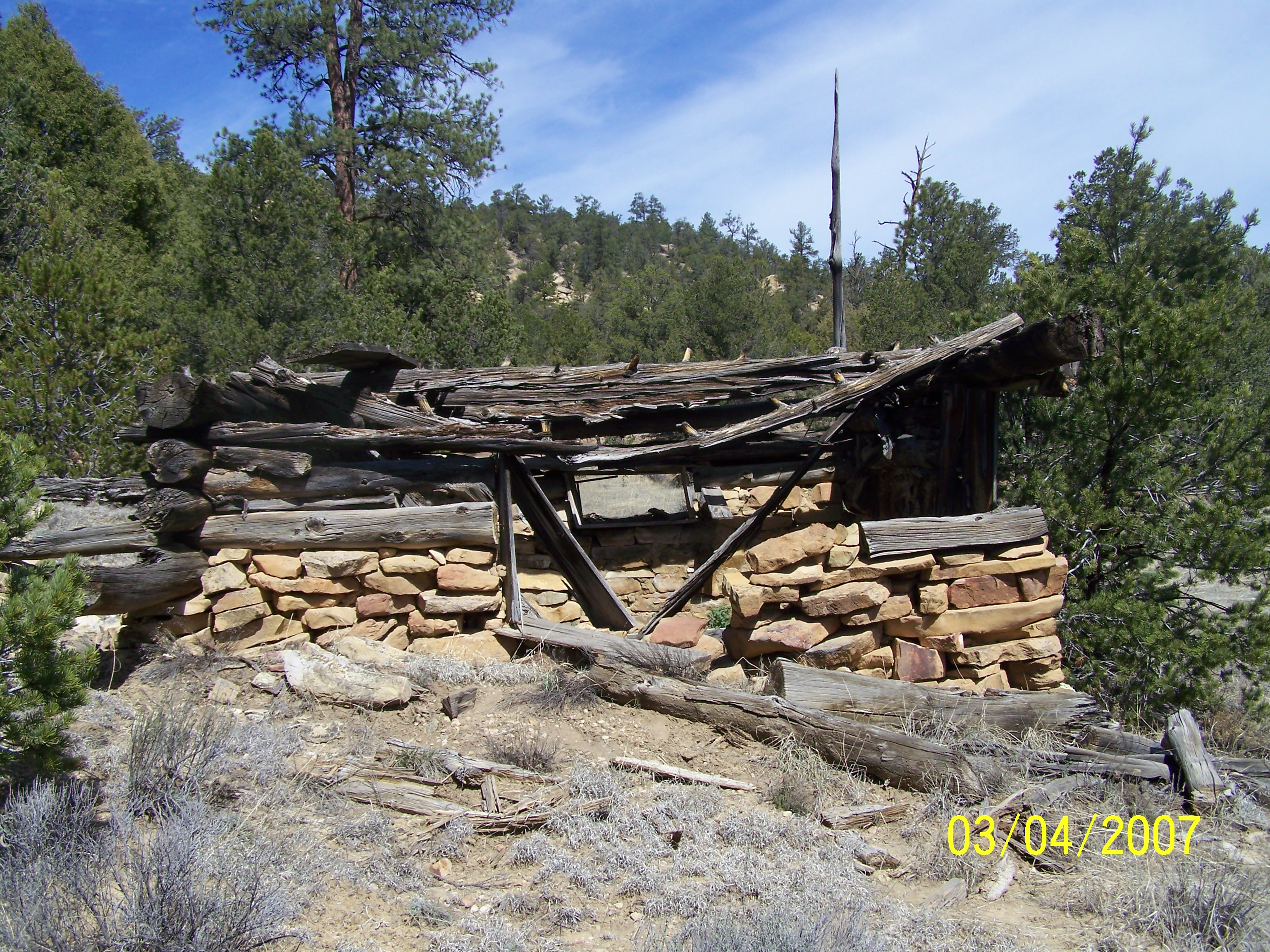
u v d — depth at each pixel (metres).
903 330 24.50
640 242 106.12
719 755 5.84
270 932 3.65
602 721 6.10
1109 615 9.00
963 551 7.27
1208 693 8.65
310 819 4.68
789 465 9.89
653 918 4.14
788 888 4.35
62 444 10.80
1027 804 5.38
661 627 7.67
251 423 7.10
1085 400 9.74
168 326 15.27
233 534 6.85
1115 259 17.36
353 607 7.11
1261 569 9.06
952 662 7.16
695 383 9.55
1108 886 4.61
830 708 6.18
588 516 9.80
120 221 23.95
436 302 22.69
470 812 4.84
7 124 16.95
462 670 6.59
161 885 3.51
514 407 9.30
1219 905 4.29
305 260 15.88
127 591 6.19
